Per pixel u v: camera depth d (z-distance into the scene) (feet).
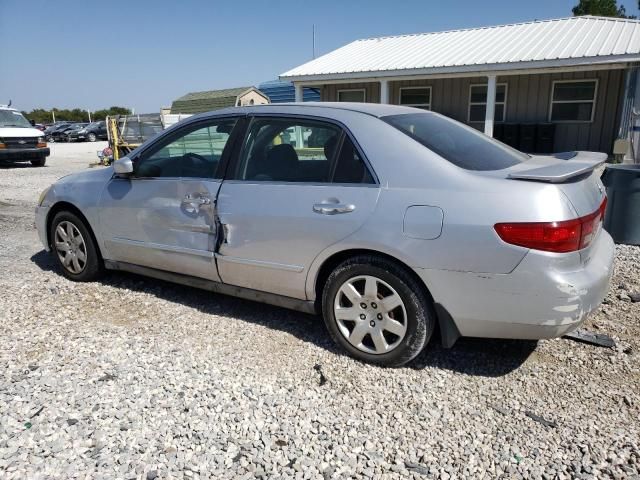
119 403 9.02
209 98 101.04
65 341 11.41
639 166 19.88
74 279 15.38
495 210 8.82
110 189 13.93
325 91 58.49
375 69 47.24
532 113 48.11
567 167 9.45
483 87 50.01
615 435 8.20
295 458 7.72
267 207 11.04
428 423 8.57
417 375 10.07
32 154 55.98
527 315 8.87
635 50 36.68
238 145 11.88
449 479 7.33
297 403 9.11
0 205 30.37
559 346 11.18
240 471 7.44
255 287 11.80
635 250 18.47
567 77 45.85
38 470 7.39
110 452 7.79
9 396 9.17
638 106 38.78
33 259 17.98
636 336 11.56
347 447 7.98
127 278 15.62
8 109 58.03
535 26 52.70
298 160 11.09
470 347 11.21
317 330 12.08
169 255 12.93
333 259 10.67
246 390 9.49
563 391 9.48
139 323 12.46
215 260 12.06
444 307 9.47
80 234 14.92
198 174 12.48
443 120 12.24
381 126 10.39
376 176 9.99
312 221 10.41
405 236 9.46
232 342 11.46
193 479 7.29
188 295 14.29
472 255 8.96
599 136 45.52
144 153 13.43
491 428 8.43
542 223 8.53
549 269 8.58
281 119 11.51
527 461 7.65
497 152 11.14
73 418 8.56
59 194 15.06
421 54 50.62
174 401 9.11
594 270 9.16
